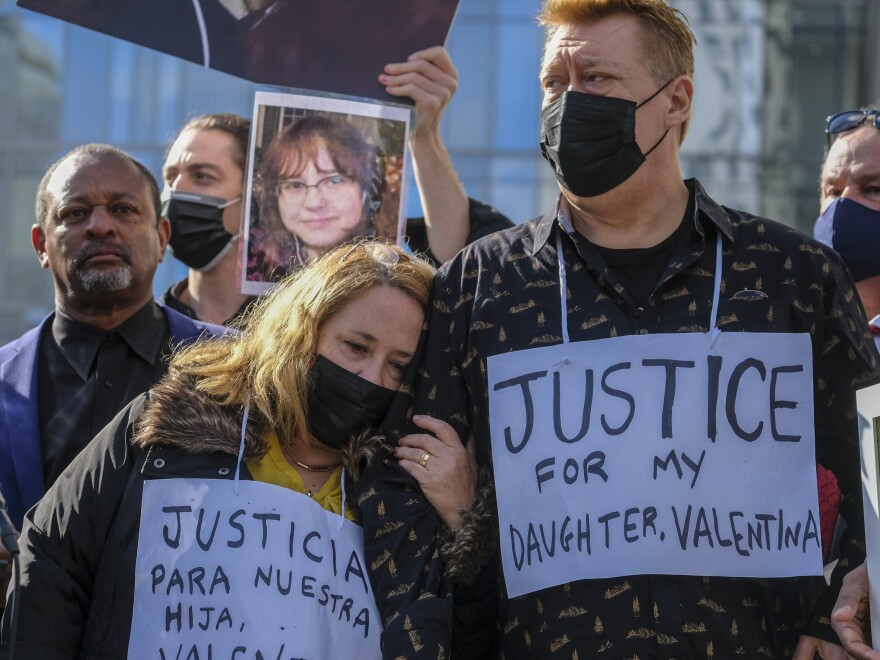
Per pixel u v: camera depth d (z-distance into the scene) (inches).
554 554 110.7
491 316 117.3
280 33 141.3
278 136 140.8
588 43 116.7
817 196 581.9
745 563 109.3
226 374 117.8
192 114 197.6
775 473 111.0
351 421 116.4
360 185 140.6
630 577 109.6
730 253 115.4
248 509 112.0
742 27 586.9
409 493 115.6
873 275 149.6
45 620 108.3
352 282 117.2
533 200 589.6
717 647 108.1
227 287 171.0
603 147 115.0
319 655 109.4
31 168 639.8
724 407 111.5
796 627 113.3
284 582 110.5
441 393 118.5
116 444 115.0
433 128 154.3
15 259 641.0
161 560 110.2
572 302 115.7
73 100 640.4
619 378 112.7
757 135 584.4
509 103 592.4
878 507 106.0
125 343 144.3
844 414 115.1
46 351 144.0
